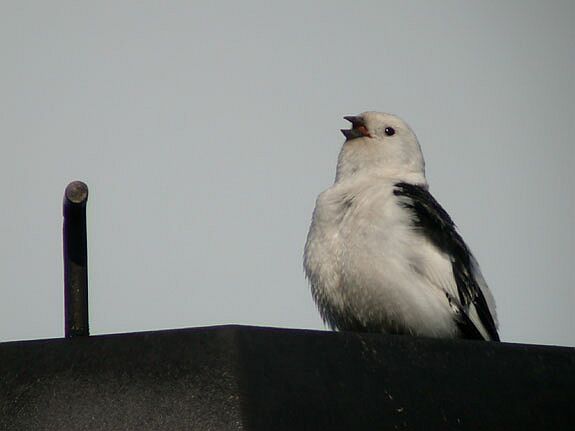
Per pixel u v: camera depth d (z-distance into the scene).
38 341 7.09
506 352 7.77
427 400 7.36
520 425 7.58
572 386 7.87
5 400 6.98
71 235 7.95
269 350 6.93
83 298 7.96
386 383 7.27
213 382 6.70
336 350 7.19
